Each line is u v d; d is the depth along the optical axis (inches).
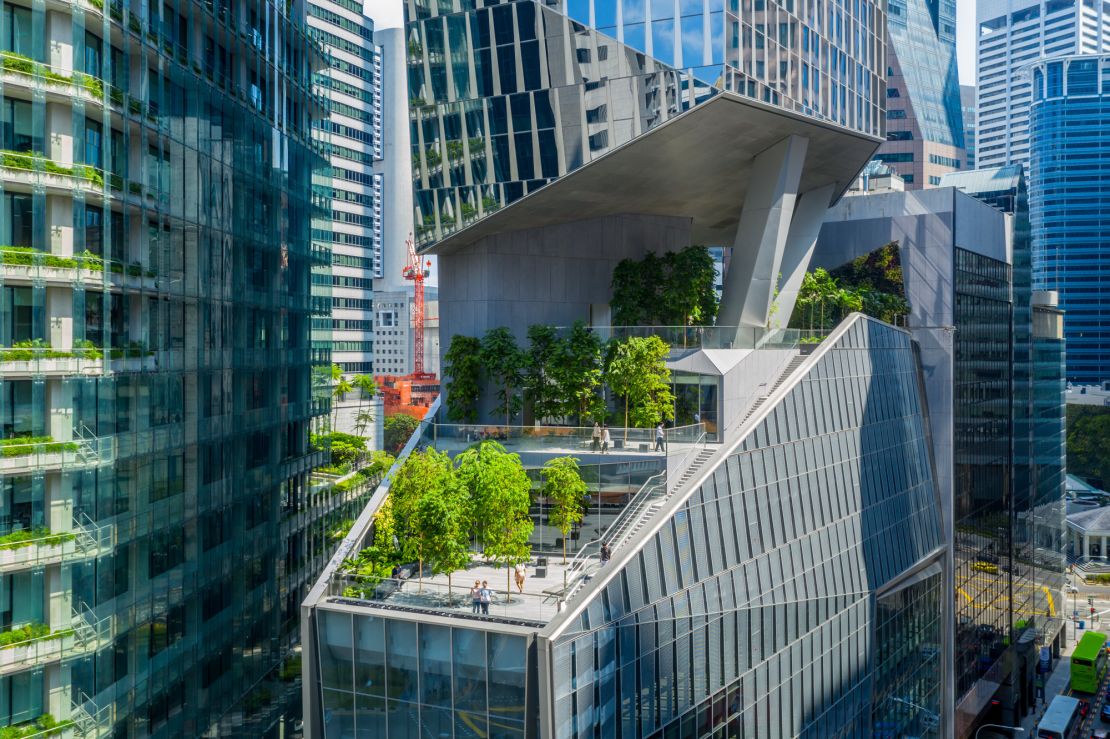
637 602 1422.2
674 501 1568.7
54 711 1417.3
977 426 3053.6
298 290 2608.3
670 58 1838.1
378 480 3575.3
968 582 2970.0
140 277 1637.6
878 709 2230.6
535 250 2361.0
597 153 1909.4
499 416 2206.0
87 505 1453.0
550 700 1233.4
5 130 1393.9
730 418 1940.2
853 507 2171.5
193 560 1856.5
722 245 3442.4
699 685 1556.3
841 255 2997.0
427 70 2090.3
